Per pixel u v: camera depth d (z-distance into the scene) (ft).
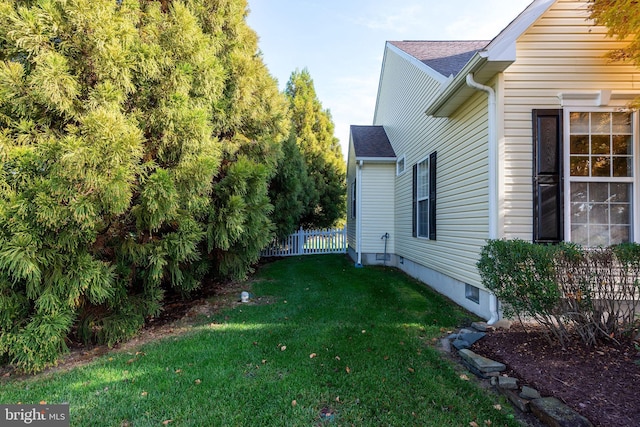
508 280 11.60
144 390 9.37
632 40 13.02
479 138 15.62
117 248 13.02
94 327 13.24
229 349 12.13
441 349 12.10
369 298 19.36
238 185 16.37
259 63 20.79
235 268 19.98
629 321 10.74
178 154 12.69
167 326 15.40
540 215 13.74
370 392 9.02
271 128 21.04
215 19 17.83
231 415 8.09
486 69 13.78
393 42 35.12
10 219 9.43
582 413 7.39
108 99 11.02
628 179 13.62
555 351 10.64
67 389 9.54
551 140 13.84
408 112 28.32
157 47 12.25
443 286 20.29
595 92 13.70
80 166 9.38
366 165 32.68
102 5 10.85
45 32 10.30
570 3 13.92
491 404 8.37
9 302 10.44
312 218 52.13
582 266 10.55
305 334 13.51
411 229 27.20
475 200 15.99
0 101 10.14
